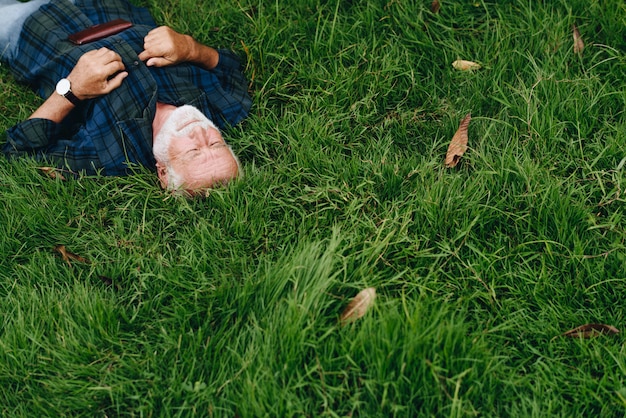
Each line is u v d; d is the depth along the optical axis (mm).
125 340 2160
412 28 3014
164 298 2262
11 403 2041
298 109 2803
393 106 2873
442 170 2514
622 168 2484
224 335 2076
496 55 2869
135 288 2271
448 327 1972
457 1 3070
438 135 2754
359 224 2363
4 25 2854
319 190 2467
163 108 2607
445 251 2301
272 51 2979
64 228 2465
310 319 2029
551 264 2275
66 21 2820
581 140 2631
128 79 2582
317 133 2686
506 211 2410
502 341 2131
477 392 1941
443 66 2938
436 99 2826
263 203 2451
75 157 2586
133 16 3008
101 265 2344
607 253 2246
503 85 2795
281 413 1890
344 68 2867
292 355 1972
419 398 1930
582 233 2336
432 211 2355
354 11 3066
